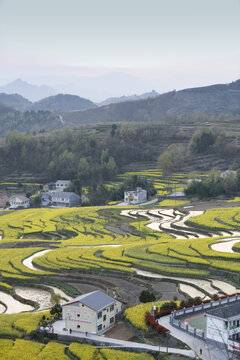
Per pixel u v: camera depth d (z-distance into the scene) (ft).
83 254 382.01
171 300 254.06
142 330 204.85
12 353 193.88
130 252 370.73
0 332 218.79
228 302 236.02
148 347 189.78
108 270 330.95
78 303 211.82
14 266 363.76
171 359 177.37
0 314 249.55
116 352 187.01
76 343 199.62
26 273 341.00
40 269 353.92
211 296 257.55
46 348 197.16
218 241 386.73
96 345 199.31
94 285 306.14
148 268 324.80
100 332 211.00
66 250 406.62
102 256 370.32
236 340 180.34
